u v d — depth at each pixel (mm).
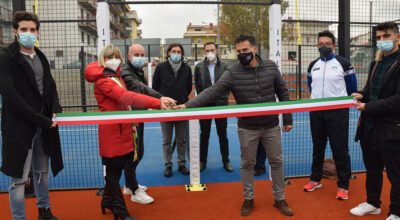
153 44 10516
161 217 2842
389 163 2549
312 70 3551
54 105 2639
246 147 2863
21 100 2225
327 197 3289
